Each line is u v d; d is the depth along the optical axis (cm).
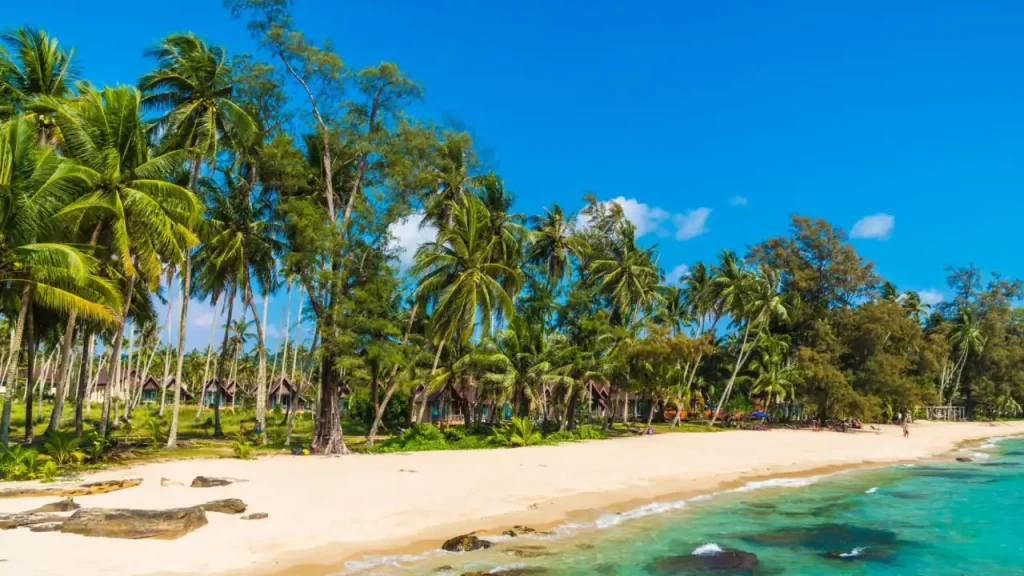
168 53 3053
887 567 1554
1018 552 1703
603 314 4847
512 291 4084
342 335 3109
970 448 4881
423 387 4356
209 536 1398
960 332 8325
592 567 1421
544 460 3011
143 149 2534
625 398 5941
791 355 6931
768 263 7062
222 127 3156
